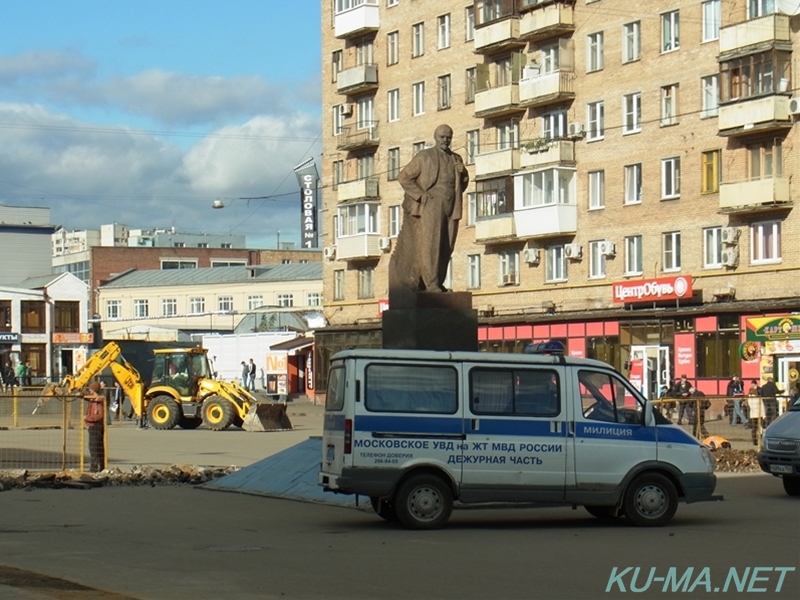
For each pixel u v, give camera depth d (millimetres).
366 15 63844
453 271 60031
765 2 45656
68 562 11914
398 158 62750
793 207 44594
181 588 10250
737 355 46281
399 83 62719
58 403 32000
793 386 42844
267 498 19031
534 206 54531
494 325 57625
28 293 84688
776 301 44812
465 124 59188
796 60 44781
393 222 63188
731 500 19047
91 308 107688
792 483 19859
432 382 15023
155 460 27062
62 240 138250
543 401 15234
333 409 15289
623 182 51594
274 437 37406
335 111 67062
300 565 11734
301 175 78188
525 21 55188
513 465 15055
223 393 42594
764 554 12508
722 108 46375
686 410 27359
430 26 61031
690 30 48781
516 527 15250
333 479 14969
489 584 10570
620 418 15414
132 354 61562
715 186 47750
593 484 15188
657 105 50125
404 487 14875
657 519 15344
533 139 54656
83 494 19906
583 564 11805
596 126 52969
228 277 99938
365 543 13562
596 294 52625
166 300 102250
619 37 51844
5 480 20828
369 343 63969
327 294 67625
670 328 49156
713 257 47906
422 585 10508
